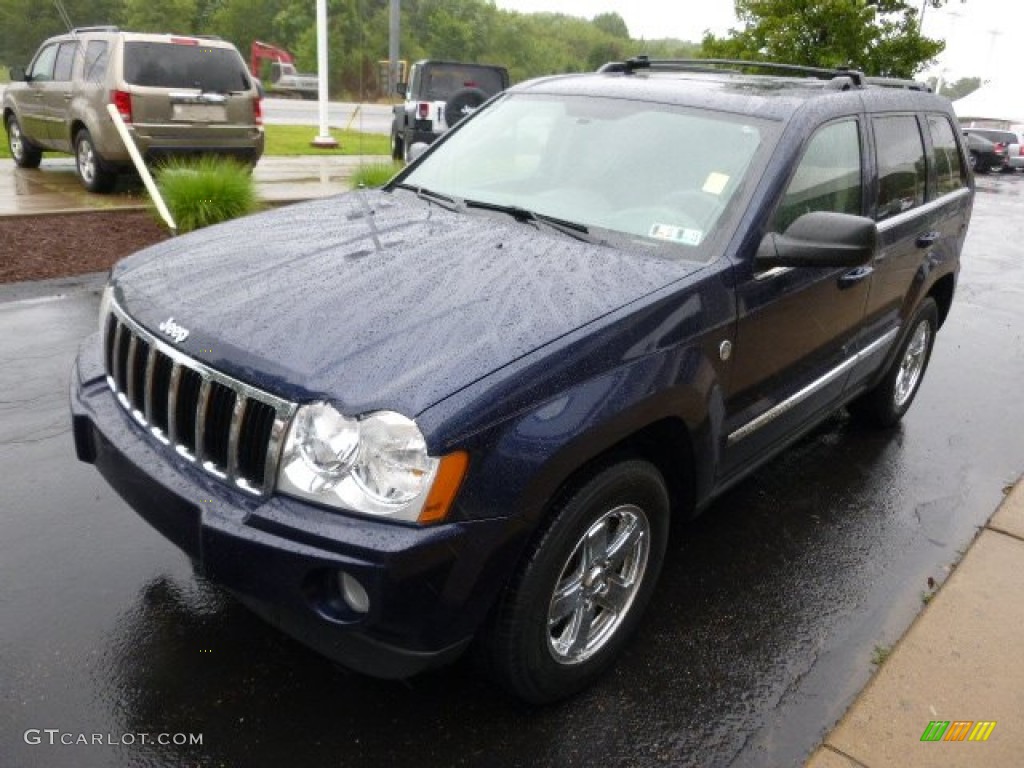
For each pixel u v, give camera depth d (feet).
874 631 10.95
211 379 8.04
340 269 9.43
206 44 34.76
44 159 45.96
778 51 41.47
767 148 10.89
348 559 7.13
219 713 8.79
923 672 10.08
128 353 9.16
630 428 8.50
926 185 15.46
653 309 8.89
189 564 11.07
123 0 230.27
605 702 9.36
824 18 40.68
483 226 11.02
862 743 8.96
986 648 10.58
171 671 9.29
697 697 9.55
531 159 12.41
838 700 9.70
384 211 11.79
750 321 10.21
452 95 48.93
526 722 8.96
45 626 9.78
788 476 15.08
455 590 7.48
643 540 9.66
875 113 13.44
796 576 12.01
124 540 11.48
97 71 33.68
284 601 7.48
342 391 7.38
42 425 14.57
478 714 9.02
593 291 9.01
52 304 20.85
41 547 11.21
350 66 224.33
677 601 11.25
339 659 7.72
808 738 9.11
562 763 8.50
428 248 10.08
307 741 8.52
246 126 36.01
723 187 10.69
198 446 8.19
